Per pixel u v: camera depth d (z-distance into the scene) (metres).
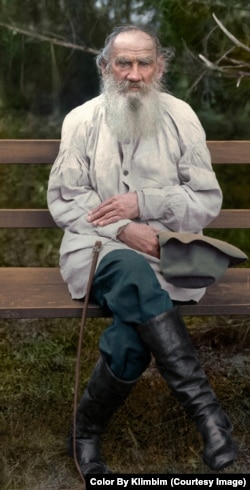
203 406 2.67
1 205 5.03
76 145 3.07
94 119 3.08
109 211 2.96
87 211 3.01
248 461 3.07
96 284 2.87
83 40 4.53
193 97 4.44
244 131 4.57
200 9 4.36
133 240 2.95
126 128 2.99
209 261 2.86
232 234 4.81
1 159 3.42
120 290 2.72
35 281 3.21
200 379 2.70
